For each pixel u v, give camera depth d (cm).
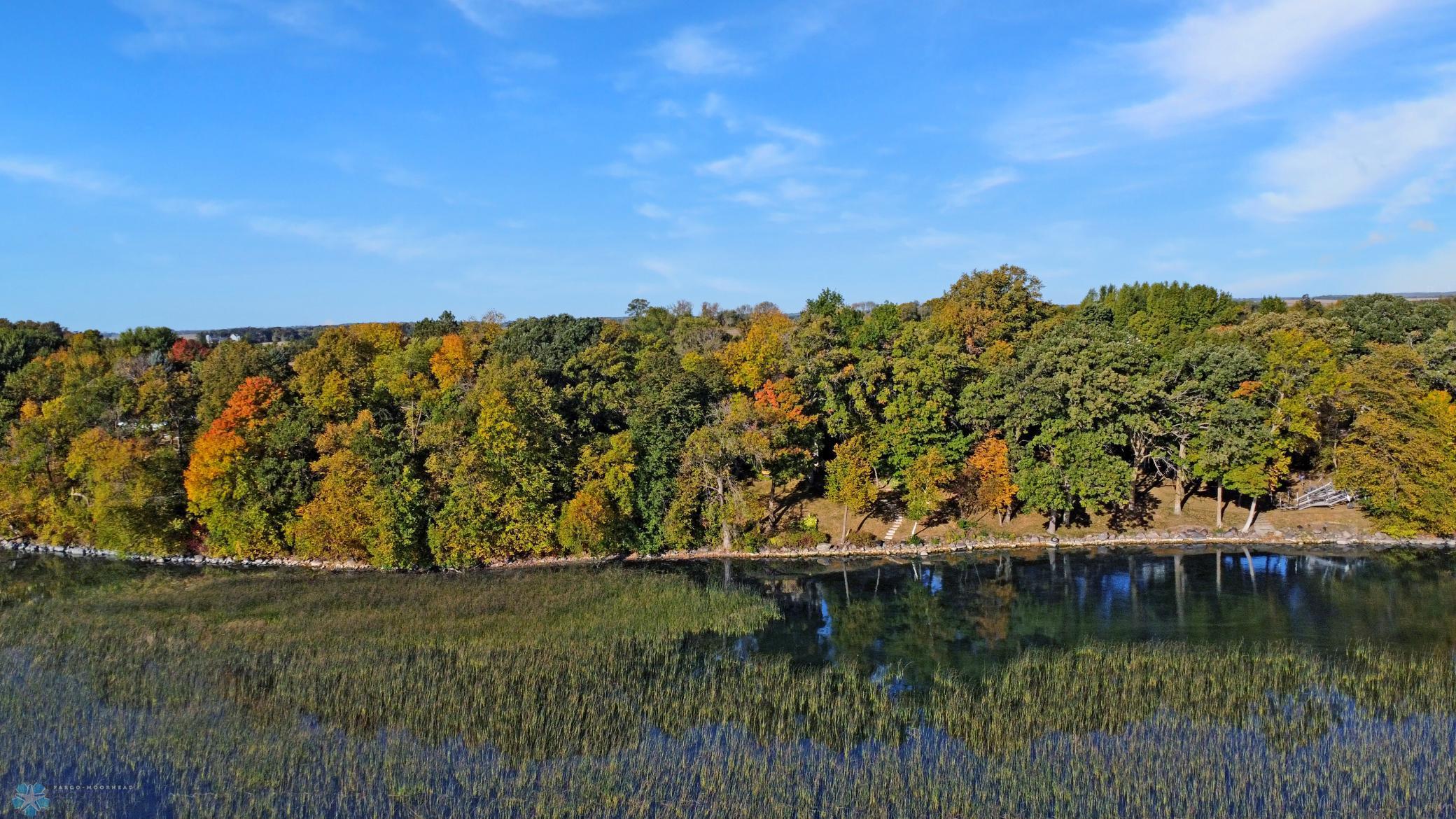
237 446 7725
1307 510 8500
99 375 9931
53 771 3544
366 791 3384
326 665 4634
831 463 8325
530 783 3438
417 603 5922
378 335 12394
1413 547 7650
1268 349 9012
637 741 3809
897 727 3944
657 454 8269
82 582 7075
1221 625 5497
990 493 7888
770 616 5844
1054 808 3209
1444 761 3516
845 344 10688
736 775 3475
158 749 3712
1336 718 3956
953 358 8631
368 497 7425
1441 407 7656
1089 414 7831
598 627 5406
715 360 10212
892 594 6506
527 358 9888
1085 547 7919
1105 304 12288
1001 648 5134
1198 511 8581
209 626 5362
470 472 7569
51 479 8744
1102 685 4381
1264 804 3231
